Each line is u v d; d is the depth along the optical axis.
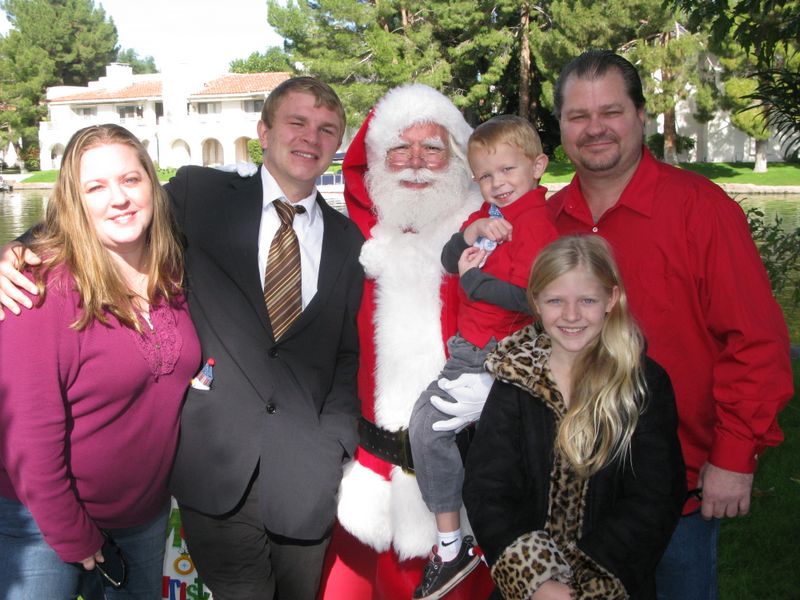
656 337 2.77
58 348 2.46
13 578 2.60
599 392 2.39
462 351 2.96
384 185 3.28
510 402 2.56
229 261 2.97
